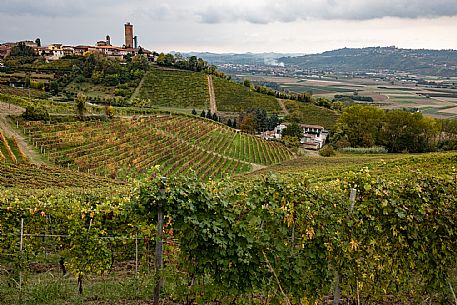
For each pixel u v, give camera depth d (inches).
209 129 3021.7
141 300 282.8
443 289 272.4
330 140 3275.1
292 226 242.8
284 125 3794.3
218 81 5157.5
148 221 242.2
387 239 255.1
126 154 1951.3
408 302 287.4
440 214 259.6
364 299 270.4
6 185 1107.9
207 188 242.1
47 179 1270.9
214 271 239.0
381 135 3127.5
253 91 5088.6
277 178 246.8
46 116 2288.4
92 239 343.0
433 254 264.5
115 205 398.0
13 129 2037.4
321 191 250.7
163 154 2102.6
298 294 249.0
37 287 297.6
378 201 249.1
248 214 236.1
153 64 5526.6
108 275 363.3
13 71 4530.0
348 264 252.5
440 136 3110.2
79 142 1975.9
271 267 238.1
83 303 279.1
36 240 367.9
